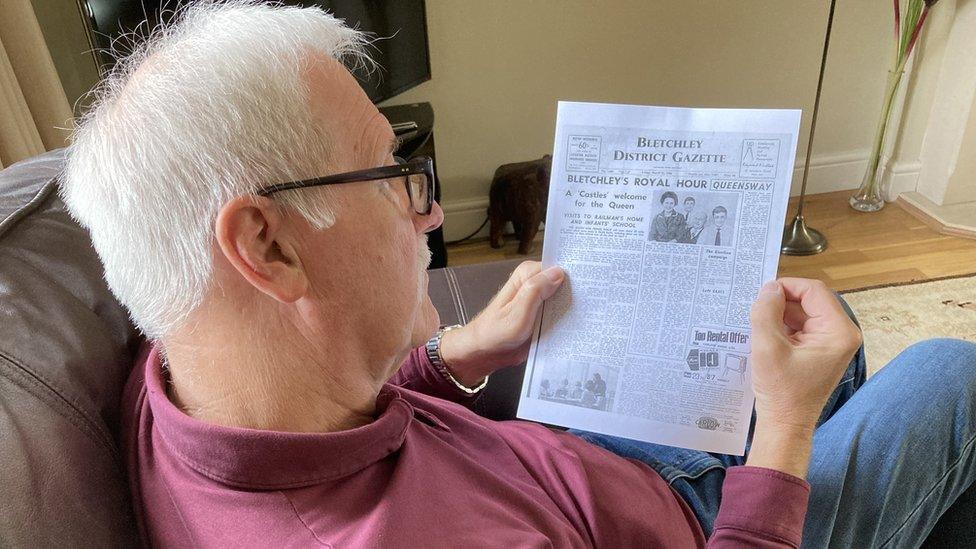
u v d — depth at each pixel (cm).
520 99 224
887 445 82
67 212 73
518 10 209
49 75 130
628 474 80
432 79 213
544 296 77
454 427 75
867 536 81
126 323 73
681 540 76
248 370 54
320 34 57
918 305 193
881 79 241
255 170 50
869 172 239
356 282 56
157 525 56
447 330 92
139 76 53
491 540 56
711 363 73
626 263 74
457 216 238
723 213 70
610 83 227
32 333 62
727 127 69
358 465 54
